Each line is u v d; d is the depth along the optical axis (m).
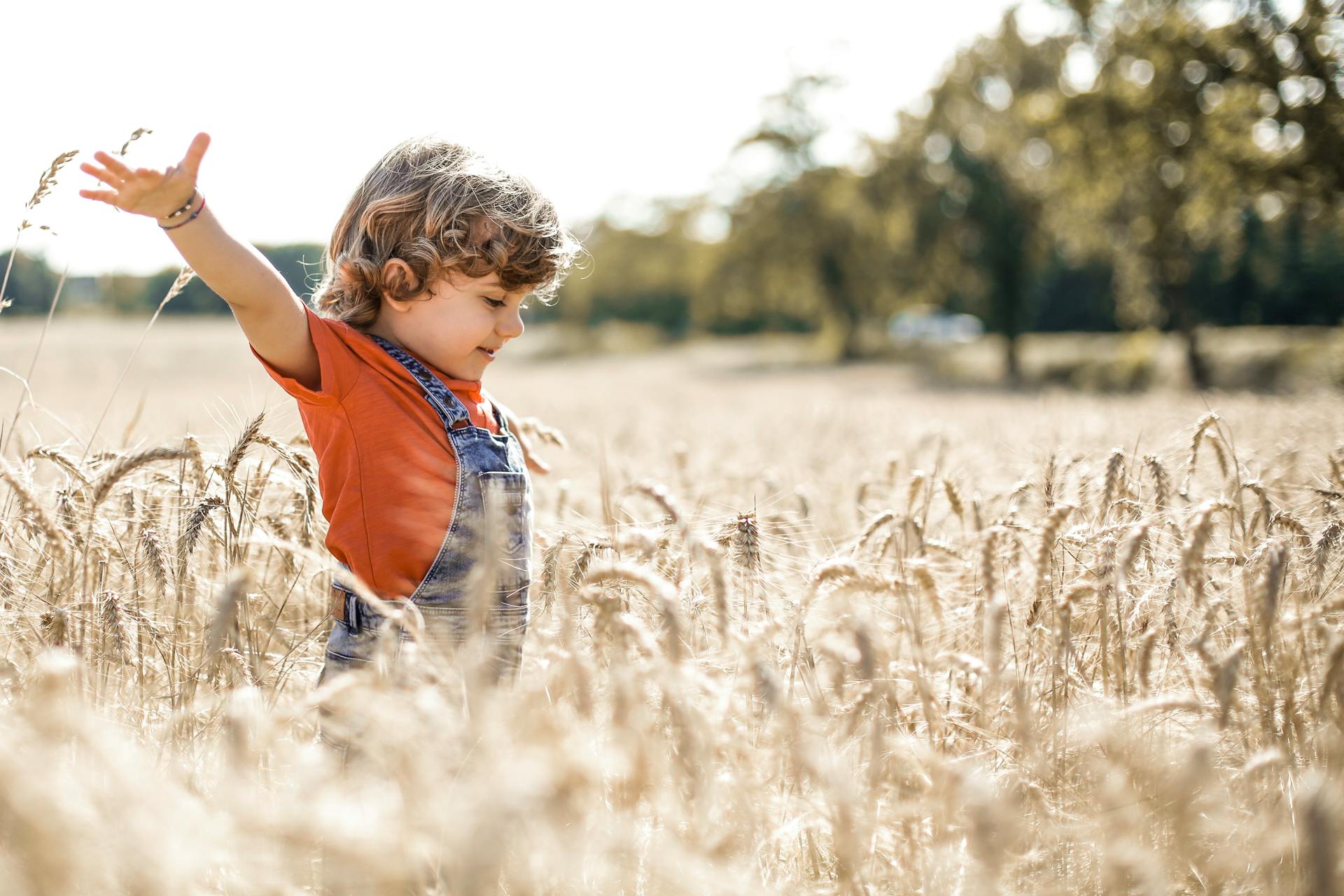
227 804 1.19
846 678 1.92
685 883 1.26
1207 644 1.73
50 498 2.25
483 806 0.98
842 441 6.83
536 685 1.46
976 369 38.03
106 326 45.53
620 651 1.62
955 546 2.73
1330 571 2.25
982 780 1.60
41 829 0.92
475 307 2.16
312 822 1.09
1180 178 23.86
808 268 48.47
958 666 1.99
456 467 2.04
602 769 1.33
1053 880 1.60
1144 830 1.60
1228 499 2.38
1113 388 28.16
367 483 1.99
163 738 1.68
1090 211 27.22
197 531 2.14
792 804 1.68
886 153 39.62
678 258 73.94
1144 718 1.83
